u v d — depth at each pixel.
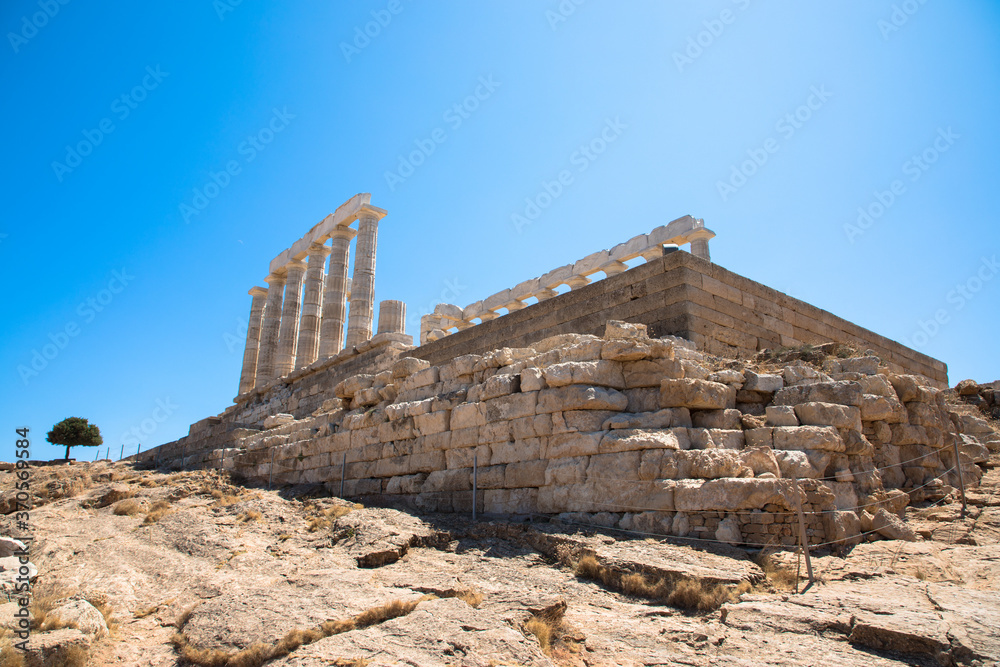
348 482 15.94
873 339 23.70
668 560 7.98
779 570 7.86
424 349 24.84
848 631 6.03
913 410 12.78
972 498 10.90
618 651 5.93
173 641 6.85
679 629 6.35
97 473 20.95
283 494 15.88
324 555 9.66
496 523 10.33
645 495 9.54
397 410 15.03
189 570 9.34
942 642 5.50
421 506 13.29
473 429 12.69
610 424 10.60
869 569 7.94
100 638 6.70
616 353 11.23
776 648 5.80
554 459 10.92
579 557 8.53
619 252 31.25
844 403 11.22
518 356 13.94
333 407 20.17
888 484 11.40
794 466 9.61
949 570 7.90
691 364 11.63
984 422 16.55
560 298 19.91
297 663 5.38
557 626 6.34
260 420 34.31
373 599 6.92
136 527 12.50
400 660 5.30
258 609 6.86
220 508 13.49
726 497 8.80
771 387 11.98
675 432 10.12
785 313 19.55
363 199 32.91
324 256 37.22
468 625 6.00
